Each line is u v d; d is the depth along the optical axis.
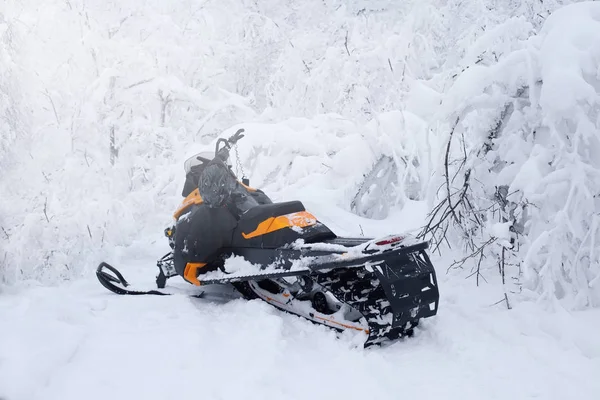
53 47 8.42
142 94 8.73
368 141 7.21
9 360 3.32
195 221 4.70
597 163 4.53
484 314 4.25
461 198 5.28
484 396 3.12
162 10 9.30
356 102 8.40
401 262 3.92
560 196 4.54
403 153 7.05
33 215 6.23
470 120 5.68
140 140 8.44
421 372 3.45
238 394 3.06
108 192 7.49
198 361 3.45
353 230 6.39
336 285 4.08
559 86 4.47
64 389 3.13
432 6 9.05
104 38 8.88
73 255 6.03
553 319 4.00
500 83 5.13
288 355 3.61
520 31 5.42
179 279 5.54
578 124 4.43
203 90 9.43
